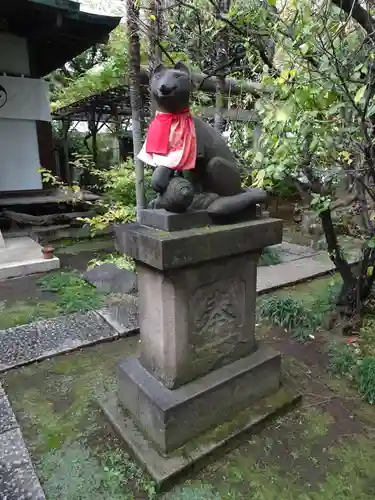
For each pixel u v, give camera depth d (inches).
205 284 77.7
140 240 72.2
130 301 150.7
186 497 68.1
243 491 69.6
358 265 133.3
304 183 117.9
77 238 267.6
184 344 77.2
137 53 139.1
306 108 86.2
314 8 102.4
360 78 93.4
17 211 289.9
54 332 126.9
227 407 83.3
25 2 219.9
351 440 81.0
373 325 125.2
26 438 82.3
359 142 93.1
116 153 495.8
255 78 158.9
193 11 139.9
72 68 458.0
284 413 89.1
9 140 294.2
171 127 70.7
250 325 90.3
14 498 65.9
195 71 150.9
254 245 80.7
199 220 76.3
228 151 80.7
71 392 98.3
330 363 108.8
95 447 79.6
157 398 75.2
